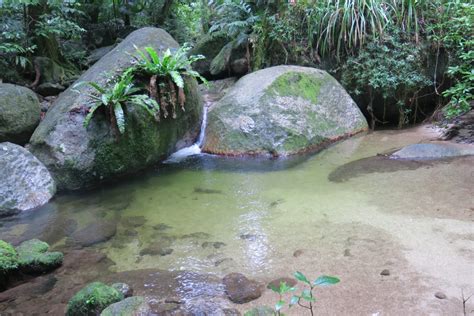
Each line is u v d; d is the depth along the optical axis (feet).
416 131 20.66
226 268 9.54
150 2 38.88
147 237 11.57
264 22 25.32
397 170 14.97
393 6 22.65
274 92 19.84
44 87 23.94
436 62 21.91
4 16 23.90
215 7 30.99
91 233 12.05
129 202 14.38
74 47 30.60
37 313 8.34
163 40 21.08
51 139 15.93
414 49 21.80
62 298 8.85
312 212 12.28
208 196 14.48
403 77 21.45
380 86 21.85
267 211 12.73
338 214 11.94
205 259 10.06
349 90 23.30
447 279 8.18
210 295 8.46
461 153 15.83
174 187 15.64
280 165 17.35
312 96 20.58
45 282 9.53
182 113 19.27
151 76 17.75
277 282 8.69
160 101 17.72
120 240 11.50
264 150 18.60
